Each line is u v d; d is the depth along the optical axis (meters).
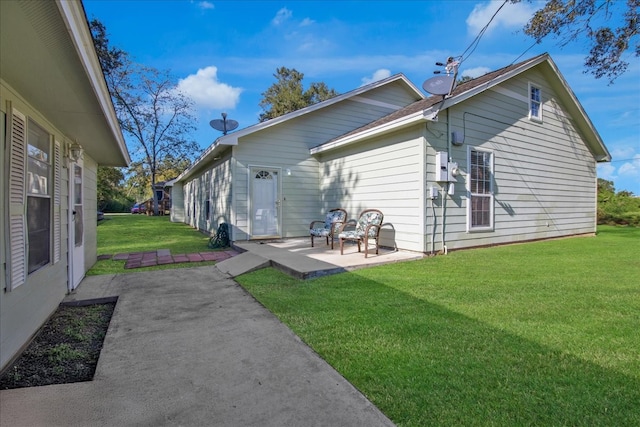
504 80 7.43
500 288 4.18
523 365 2.27
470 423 1.70
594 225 10.52
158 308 3.63
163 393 1.99
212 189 11.10
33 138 3.08
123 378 2.17
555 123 9.17
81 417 1.77
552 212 9.11
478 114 7.29
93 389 2.05
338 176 8.77
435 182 6.55
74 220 4.52
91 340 3.02
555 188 9.19
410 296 3.88
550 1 7.45
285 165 9.02
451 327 2.95
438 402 1.88
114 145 4.91
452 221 6.84
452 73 6.57
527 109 8.40
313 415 1.76
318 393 1.97
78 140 4.51
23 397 1.96
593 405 1.83
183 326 3.10
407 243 6.72
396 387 2.03
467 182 7.08
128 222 18.08
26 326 2.82
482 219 7.43
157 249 8.19
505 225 7.91
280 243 8.26
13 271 2.53
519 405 1.84
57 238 3.78
